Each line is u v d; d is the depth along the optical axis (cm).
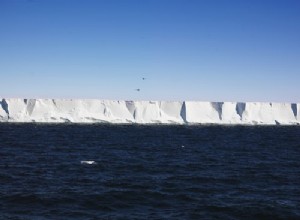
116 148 4584
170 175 2614
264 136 7494
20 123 11944
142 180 2395
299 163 3359
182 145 5209
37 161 3203
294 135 7900
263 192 2116
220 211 1712
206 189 2162
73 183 2255
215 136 7356
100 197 1900
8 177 2389
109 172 2695
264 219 1630
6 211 1639
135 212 1677
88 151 4147
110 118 13612
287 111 14625
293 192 2125
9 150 4044
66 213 1634
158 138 6581
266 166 3128
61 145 4803
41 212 1639
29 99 13288
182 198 1931
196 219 1593
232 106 14512
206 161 3419
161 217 1602
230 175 2639
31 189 2053
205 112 14362
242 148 4831
